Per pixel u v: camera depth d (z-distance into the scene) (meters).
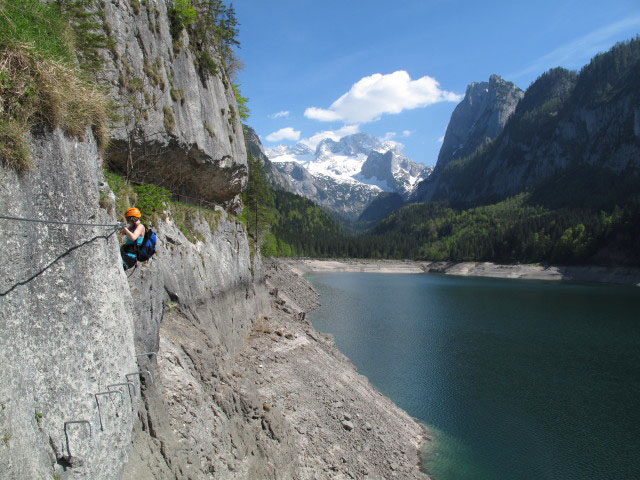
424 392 30.42
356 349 40.66
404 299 77.00
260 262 38.56
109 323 8.49
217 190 29.53
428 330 49.66
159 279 14.25
